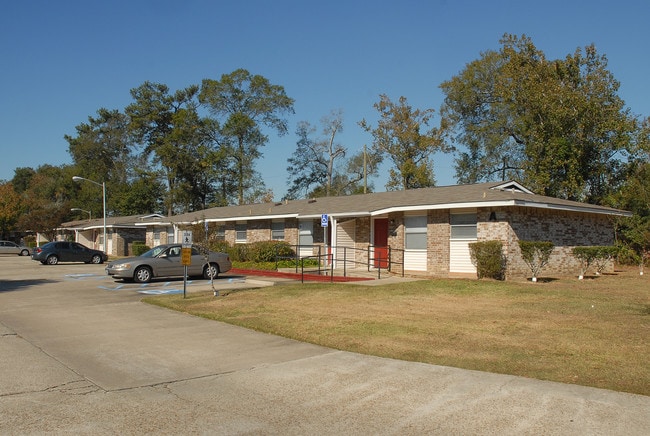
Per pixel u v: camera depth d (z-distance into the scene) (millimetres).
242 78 57344
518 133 42031
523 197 19547
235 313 12672
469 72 44562
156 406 6223
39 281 22203
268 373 7609
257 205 35438
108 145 80938
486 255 18203
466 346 8898
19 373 7629
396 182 47938
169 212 62344
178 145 61469
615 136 33344
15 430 5422
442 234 20219
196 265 21781
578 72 35250
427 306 13008
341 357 8430
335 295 15055
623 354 8078
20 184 107375
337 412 5980
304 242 28531
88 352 8977
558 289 15844
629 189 30688
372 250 24203
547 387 6629
